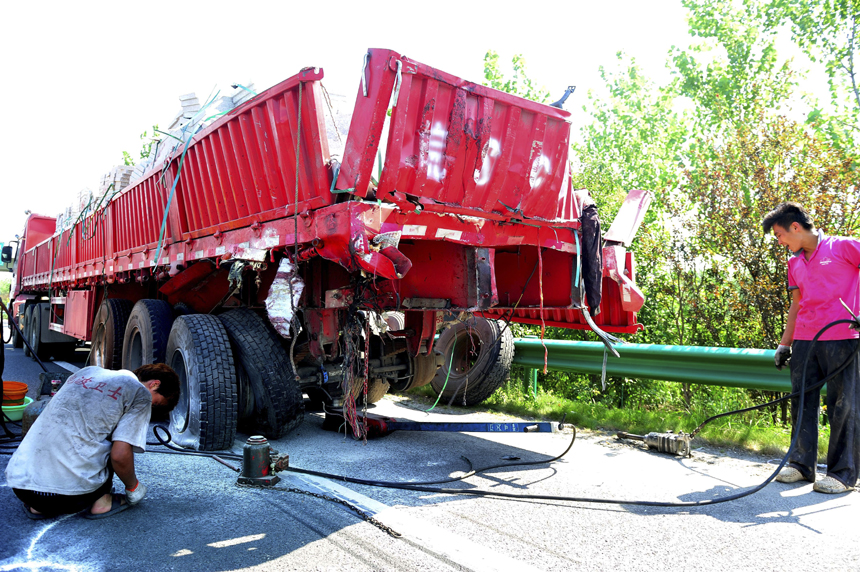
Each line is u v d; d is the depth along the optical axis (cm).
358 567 249
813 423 388
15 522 293
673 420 559
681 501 347
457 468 420
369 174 337
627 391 787
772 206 664
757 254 680
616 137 1021
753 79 823
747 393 680
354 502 336
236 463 413
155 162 640
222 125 461
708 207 723
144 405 304
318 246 361
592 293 466
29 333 1208
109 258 787
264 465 363
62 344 1177
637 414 587
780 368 426
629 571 250
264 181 423
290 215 394
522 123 410
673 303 786
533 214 436
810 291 382
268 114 400
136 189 673
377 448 480
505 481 387
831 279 373
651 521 312
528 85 1027
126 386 298
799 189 652
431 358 615
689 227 747
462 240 398
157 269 623
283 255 411
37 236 1373
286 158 391
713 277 739
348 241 333
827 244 380
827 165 643
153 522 297
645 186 951
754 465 434
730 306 705
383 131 351
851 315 356
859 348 362
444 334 727
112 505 312
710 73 856
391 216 356
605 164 1028
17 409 493
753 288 678
